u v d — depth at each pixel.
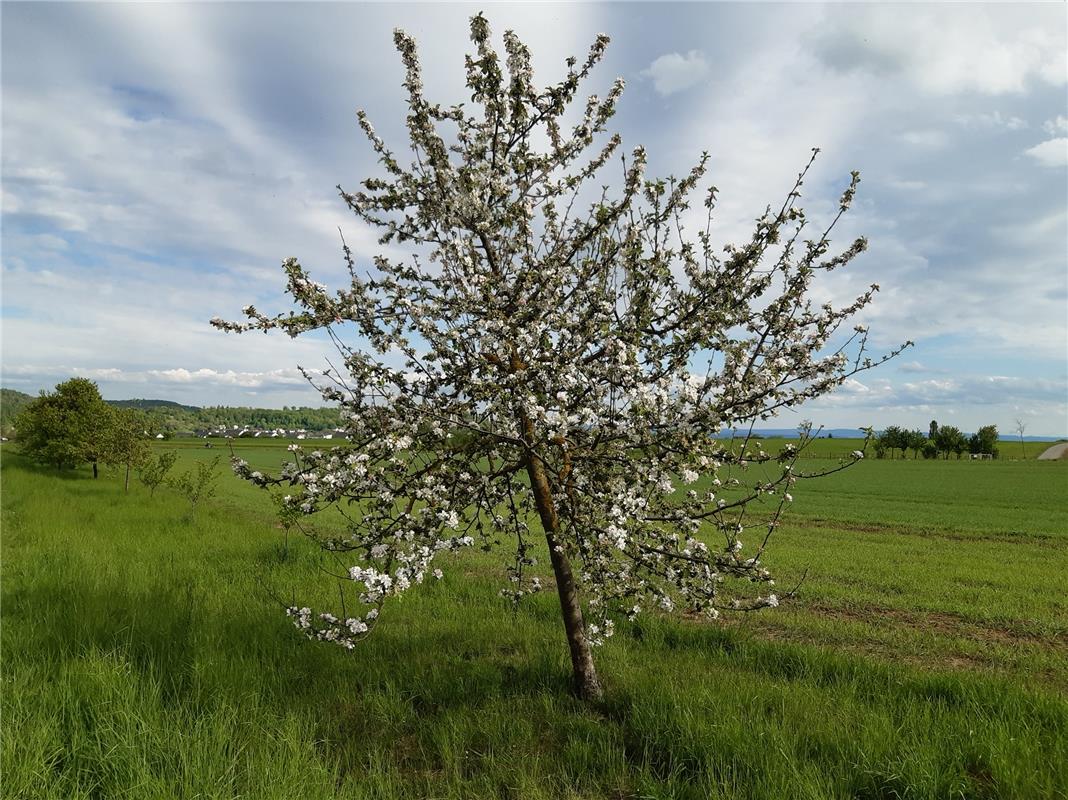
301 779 3.87
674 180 4.93
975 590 10.41
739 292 4.83
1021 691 5.30
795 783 3.86
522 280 4.80
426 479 4.60
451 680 5.70
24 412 32.28
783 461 4.56
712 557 4.87
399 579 4.16
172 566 10.38
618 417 4.57
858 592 10.12
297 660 6.10
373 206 5.19
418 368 4.82
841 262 4.66
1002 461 74.62
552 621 7.73
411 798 3.98
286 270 4.36
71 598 7.64
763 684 5.59
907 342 4.31
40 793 3.62
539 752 4.54
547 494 5.20
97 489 25.22
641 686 5.43
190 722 4.52
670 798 3.83
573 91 4.88
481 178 4.69
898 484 40.88
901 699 5.30
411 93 4.93
